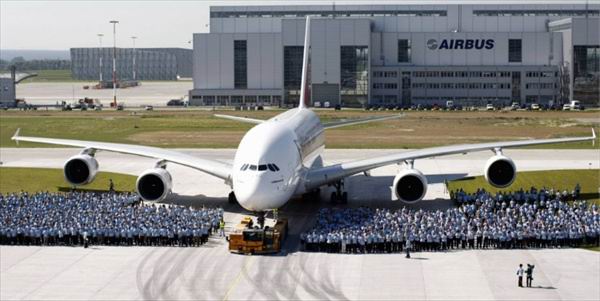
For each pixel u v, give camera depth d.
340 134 139.62
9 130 147.25
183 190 80.31
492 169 71.38
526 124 155.88
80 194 73.81
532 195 72.19
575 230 58.09
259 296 47.16
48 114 188.62
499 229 58.25
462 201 72.06
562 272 51.59
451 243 57.88
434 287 48.69
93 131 146.25
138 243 59.03
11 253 56.47
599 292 47.53
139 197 73.69
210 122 165.12
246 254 56.25
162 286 49.09
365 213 64.50
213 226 62.94
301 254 56.34
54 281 50.12
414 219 61.28
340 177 68.38
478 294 47.31
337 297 46.94
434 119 169.62
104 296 47.22
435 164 97.69
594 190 78.88
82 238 59.06
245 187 58.78
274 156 60.53
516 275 50.94
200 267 53.12
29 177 87.81
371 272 51.91
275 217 62.09
